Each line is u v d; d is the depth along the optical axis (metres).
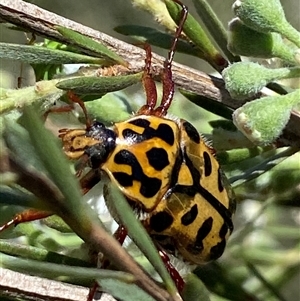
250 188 0.07
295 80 0.08
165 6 0.07
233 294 0.07
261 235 0.08
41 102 0.06
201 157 0.07
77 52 0.07
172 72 0.07
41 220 0.07
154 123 0.07
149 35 0.07
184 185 0.07
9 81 0.08
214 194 0.07
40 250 0.06
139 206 0.07
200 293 0.07
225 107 0.07
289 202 0.07
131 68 0.06
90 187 0.07
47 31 0.06
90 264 0.06
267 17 0.06
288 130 0.07
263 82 0.06
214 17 0.07
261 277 0.07
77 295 0.05
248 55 0.06
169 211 0.07
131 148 0.07
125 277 0.05
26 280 0.05
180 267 0.07
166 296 0.05
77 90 0.06
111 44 0.07
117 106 0.07
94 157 0.07
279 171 0.07
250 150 0.07
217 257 0.07
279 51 0.06
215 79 0.07
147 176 0.07
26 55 0.06
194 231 0.07
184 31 0.07
